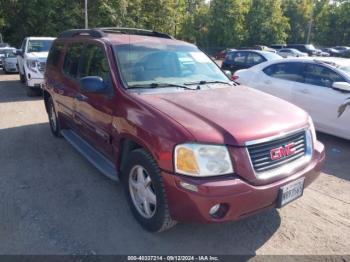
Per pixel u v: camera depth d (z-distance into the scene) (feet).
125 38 14.29
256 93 13.08
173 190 9.22
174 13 115.44
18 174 15.17
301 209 12.67
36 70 33.06
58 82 17.90
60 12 93.40
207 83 13.64
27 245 10.16
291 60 23.67
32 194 13.32
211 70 14.85
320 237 10.94
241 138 9.18
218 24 145.28
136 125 10.44
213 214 9.18
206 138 9.04
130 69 12.64
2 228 10.99
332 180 15.49
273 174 9.52
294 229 11.35
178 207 9.26
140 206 11.09
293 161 10.30
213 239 10.69
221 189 8.77
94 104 13.41
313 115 21.52
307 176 10.50
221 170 9.03
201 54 15.40
